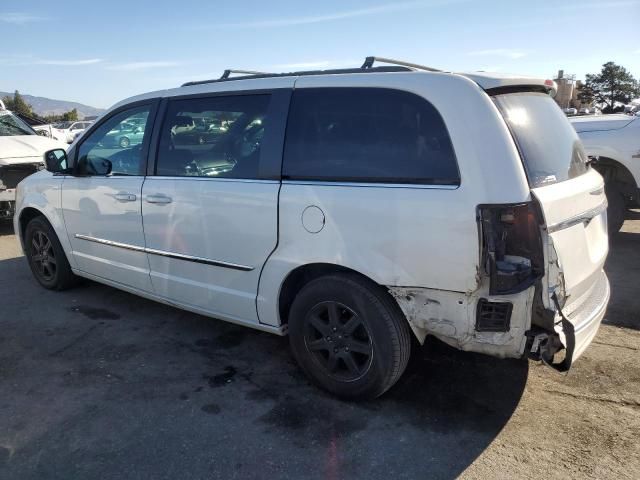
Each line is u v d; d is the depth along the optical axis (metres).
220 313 3.66
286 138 3.18
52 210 4.79
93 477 2.58
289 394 3.30
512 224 2.51
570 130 3.31
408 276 2.74
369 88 2.94
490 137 2.58
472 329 2.66
